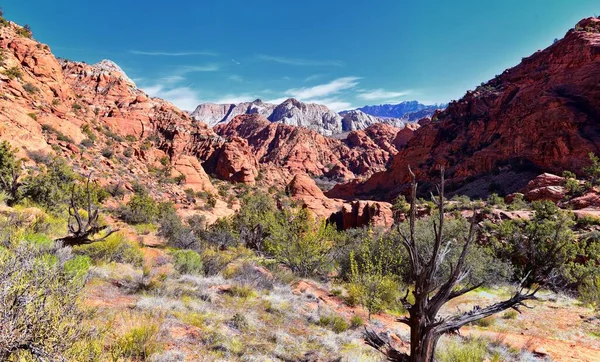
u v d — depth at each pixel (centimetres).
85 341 293
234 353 493
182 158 8894
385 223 5466
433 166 9475
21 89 5709
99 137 7281
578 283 1708
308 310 865
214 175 10800
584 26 8750
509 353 696
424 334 287
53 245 679
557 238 1959
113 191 5059
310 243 1515
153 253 1368
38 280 268
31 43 6969
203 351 473
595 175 4256
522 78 9369
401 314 1009
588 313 1152
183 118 12794
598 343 864
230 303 774
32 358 235
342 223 6744
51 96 6725
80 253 898
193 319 587
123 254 1056
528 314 1121
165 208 4300
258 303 824
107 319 481
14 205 1645
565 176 4538
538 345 777
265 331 634
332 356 554
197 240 1950
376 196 10756
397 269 1320
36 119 5434
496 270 1647
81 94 10488
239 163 11156
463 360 552
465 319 295
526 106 8062
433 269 293
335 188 12738
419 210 4256
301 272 1493
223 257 1238
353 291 1042
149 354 411
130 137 9062
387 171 11806
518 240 2138
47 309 254
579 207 3616
